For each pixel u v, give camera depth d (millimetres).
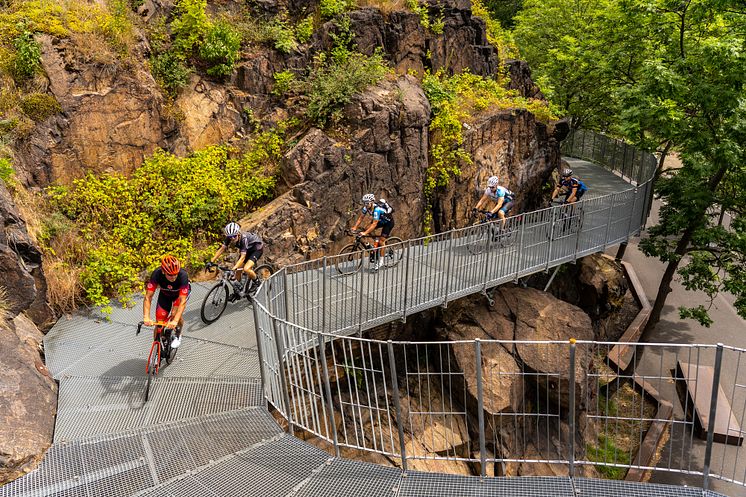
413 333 12383
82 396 6742
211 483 5137
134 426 6129
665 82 12727
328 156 12195
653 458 12523
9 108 9906
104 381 7113
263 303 8312
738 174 14023
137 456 5555
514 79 19641
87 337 8406
